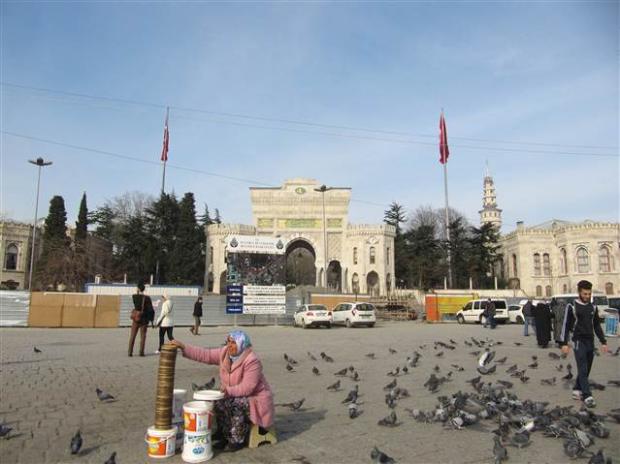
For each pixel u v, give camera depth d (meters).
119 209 86.44
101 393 8.52
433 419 7.62
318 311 33.62
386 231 79.12
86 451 6.14
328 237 80.44
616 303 41.16
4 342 20.36
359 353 17.56
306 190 81.19
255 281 32.94
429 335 27.00
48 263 61.59
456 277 71.44
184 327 32.69
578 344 9.12
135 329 15.60
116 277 70.62
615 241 73.50
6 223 71.75
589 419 7.29
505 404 8.12
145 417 7.81
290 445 6.50
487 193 145.62
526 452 6.22
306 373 12.68
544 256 81.50
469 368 13.78
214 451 6.23
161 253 72.31
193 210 74.38
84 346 18.91
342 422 7.71
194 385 9.24
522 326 37.75
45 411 8.10
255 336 25.70
